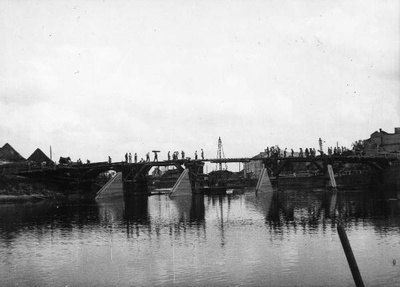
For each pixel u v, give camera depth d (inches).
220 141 5319.9
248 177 5713.6
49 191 3796.8
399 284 888.9
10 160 4655.5
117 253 1254.3
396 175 4131.4
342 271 991.6
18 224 1930.4
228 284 916.0
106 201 3467.0
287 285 901.2
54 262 1154.0
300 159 4352.9
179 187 4033.0
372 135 5374.0
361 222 1723.7
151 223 1930.4
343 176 4596.5
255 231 1598.2
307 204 2674.7
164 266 1084.5
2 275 1031.6
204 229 1696.6
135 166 4175.7
